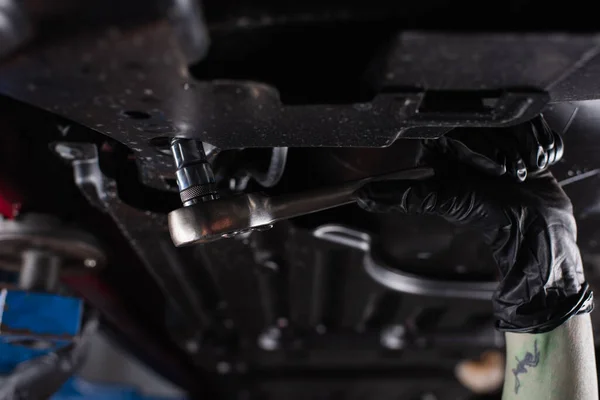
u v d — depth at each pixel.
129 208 0.69
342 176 0.71
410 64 0.42
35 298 0.88
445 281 0.93
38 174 0.79
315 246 0.84
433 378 1.68
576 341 0.57
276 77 0.45
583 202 0.71
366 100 0.45
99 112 0.45
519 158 0.55
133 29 0.37
